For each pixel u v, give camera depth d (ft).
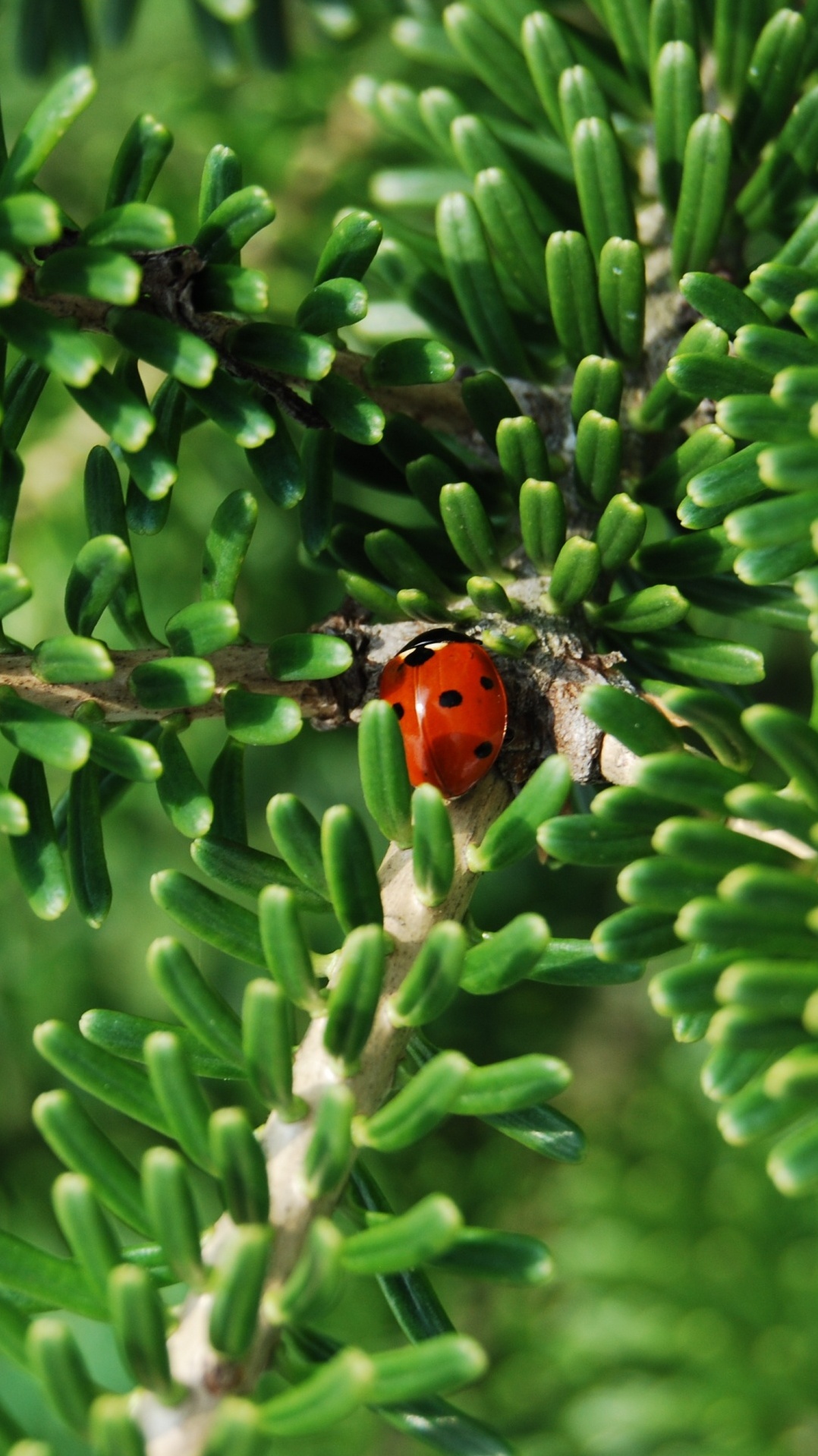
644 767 0.52
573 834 0.53
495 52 0.61
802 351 0.54
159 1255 0.54
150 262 0.55
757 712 0.51
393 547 0.57
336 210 0.75
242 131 0.78
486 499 0.59
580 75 0.59
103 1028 0.55
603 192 0.58
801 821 0.51
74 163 0.87
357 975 0.52
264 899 0.52
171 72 0.86
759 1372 0.85
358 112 0.77
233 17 0.70
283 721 0.55
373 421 0.56
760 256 0.62
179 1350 0.51
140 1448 0.49
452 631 0.57
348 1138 0.51
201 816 0.55
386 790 0.54
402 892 0.55
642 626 0.57
